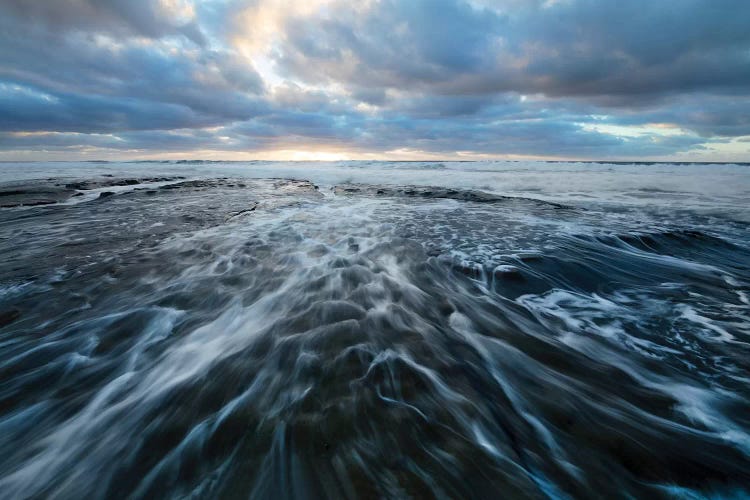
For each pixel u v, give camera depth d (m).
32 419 2.21
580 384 2.54
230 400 2.31
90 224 7.63
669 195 14.16
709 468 1.84
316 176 26.48
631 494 1.71
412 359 2.77
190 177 25.20
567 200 12.95
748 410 2.28
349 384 2.43
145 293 4.03
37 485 1.79
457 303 3.92
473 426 2.09
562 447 1.97
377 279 4.54
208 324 3.37
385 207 10.89
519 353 2.93
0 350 2.90
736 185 17.00
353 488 1.68
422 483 1.71
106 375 2.63
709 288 4.44
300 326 3.31
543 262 5.20
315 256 5.43
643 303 4.00
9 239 6.26
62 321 3.38
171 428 2.10
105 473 1.83
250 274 4.65
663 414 2.24
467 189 16.98
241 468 1.81
